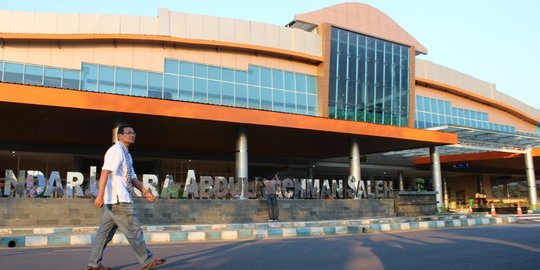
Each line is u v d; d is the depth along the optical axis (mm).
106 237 6344
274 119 26328
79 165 34125
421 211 27531
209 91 32875
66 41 29672
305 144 33875
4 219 17297
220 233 13812
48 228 16250
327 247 9992
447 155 45844
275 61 35656
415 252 8750
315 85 36969
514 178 61312
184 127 26922
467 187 60188
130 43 31234
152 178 20156
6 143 32062
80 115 23578
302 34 36531
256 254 8680
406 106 40562
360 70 38188
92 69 30000
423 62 45188
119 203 6191
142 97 23016
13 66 28438
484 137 36875
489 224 20250
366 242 11180
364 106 37969
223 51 33906
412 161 47375
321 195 25922
